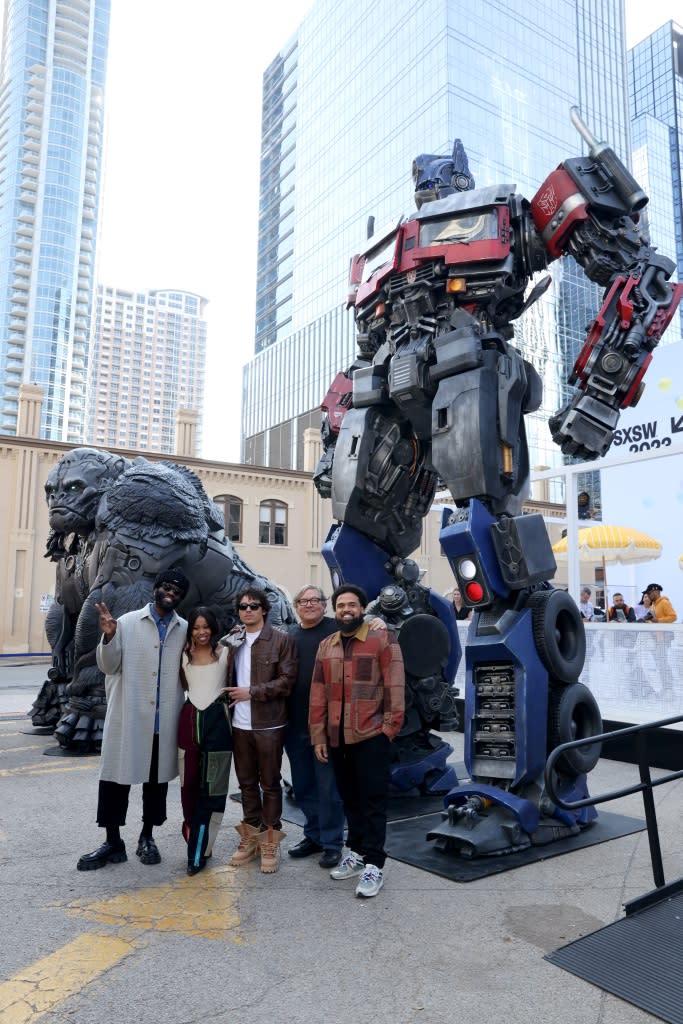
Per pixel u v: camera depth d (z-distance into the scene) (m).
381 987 2.80
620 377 4.49
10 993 2.74
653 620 10.55
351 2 82.44
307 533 29.12
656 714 6.82
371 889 3.68
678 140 110.50
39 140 121.94
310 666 4.36
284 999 2.71
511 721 4.48
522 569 4.38
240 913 3.49
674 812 5.31
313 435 29.67
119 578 7.10
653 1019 2.56
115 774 4.07
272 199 104.00
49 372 117.38
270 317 101.75
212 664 4.15
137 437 155.88
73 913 3.48
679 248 108.25
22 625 24.12
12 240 118.94
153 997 2.72
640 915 3.36
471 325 4.70
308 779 4.40
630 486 13.80
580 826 4.71
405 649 5.43
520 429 4.80
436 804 5.39
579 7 75.62
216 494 27.62
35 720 8.36
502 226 4.60
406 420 5.38
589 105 75.81
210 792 4.05
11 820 5.03
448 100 63.78
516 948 3.12
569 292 61.22
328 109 86.94
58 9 125.81
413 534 5.69
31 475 24.59
